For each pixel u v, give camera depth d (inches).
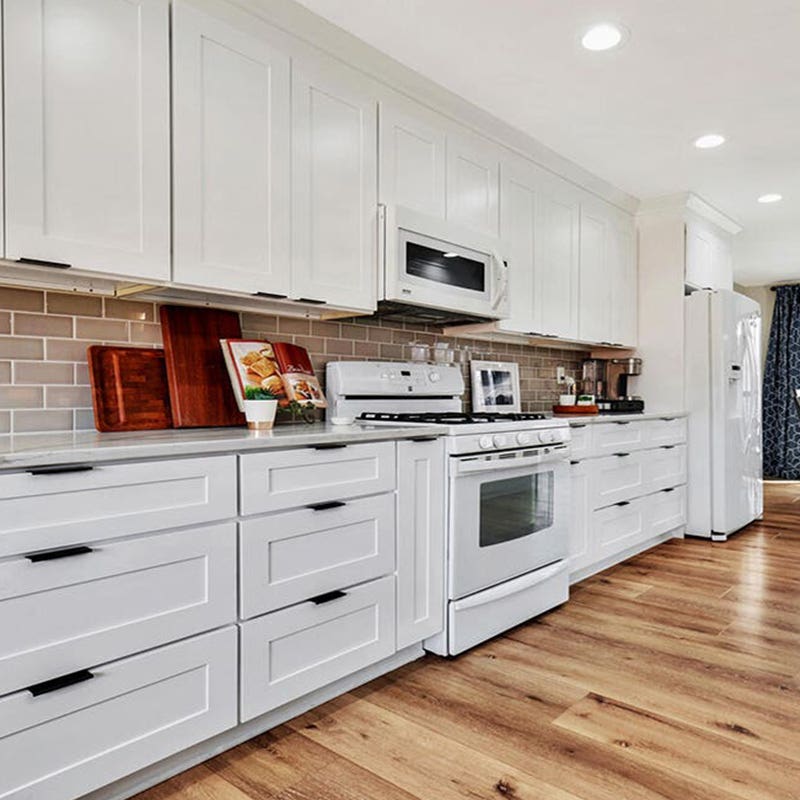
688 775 61.9
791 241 207.8
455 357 132.4
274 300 84.3
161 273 70.6
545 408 158.7
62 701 52.2
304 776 61.9
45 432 74.0
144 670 57.5
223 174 76.4
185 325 85.8
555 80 103.4
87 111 64.5
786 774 62.1
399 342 120.0
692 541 160.9
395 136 99.7
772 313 281.9
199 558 61.7
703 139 127.3
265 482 67.5
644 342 170.6
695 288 172.4
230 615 64.3
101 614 54.7
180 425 81.9
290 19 82.3
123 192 67.4
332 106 89.9
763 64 98.7
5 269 65.0
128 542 56.5
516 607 99.5
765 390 282.2
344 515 75.8
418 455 85.8
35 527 50.9
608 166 141.9
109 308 79.9
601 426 129.5
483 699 77.4
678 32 90.0
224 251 76.5
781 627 101.0
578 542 123.0
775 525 180.7
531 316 129.8
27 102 60.2
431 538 87.7
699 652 91.4
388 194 98.3
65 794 52.3
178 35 71.8
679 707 75.4
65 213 63.0
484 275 113.0
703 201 166.6
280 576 69.1
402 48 93.1
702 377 162.4
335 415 102.0
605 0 82.7
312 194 87.0
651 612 108.1
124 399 78.6
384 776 61.9
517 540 100.3
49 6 61.7
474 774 62.2
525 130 122.3
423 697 77.9
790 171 145.3
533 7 84.0
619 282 162.4
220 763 64.1
